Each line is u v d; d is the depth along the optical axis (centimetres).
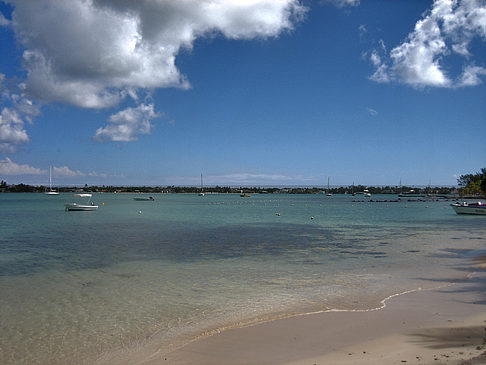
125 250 2880
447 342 1007
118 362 983
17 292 1675
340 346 1016
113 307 1446
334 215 7425
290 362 927
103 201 17350
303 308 1393
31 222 5622
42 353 1047
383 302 1443
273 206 12256
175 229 4553
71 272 2097
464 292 1580
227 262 2381
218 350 1025
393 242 3334
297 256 2602
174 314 1355
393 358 911
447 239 3550
